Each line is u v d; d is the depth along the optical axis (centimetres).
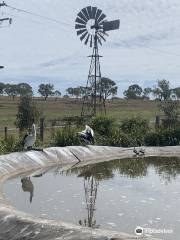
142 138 2450
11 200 1104
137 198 1130
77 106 10206
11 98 13450
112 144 2300
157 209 1019
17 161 1541
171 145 2466
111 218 940
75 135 2116
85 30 3500
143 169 1670
